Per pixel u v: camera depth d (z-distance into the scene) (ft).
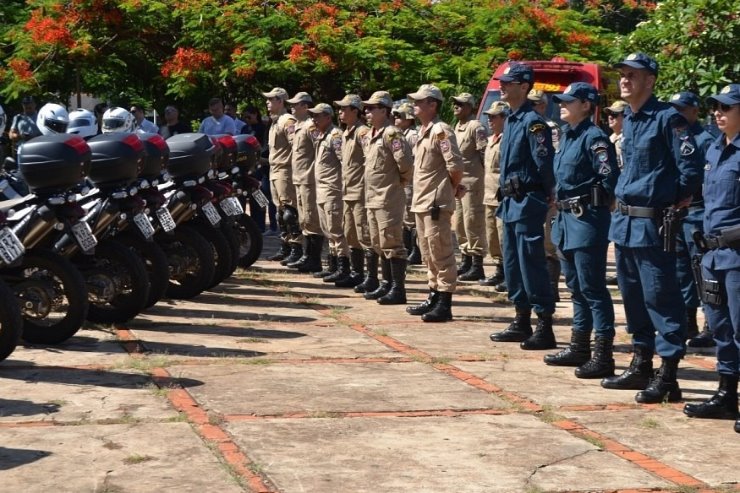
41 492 16.93
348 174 37.63
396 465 18.45
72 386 23.58
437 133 31.45
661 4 48.01
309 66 56.39
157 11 57.67
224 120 52.95
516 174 27.96
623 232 23.20
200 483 17.40
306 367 25.84
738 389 24.47
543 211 27.89
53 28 55.83
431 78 56.49
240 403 22.29
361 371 25.50
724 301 21.54
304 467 18.26
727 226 20.98
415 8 60.70
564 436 20.40
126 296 30.22
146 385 23.68
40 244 28.68
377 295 36.65
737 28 45.50
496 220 39.68
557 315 34.42
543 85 49.49
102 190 29.35
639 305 23.97
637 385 24.27
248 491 17.04
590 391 24.09
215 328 30.83
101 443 19.42
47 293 27.45
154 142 30.58
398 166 34.63
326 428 20.58
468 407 22.35
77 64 58.23
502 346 28.94
